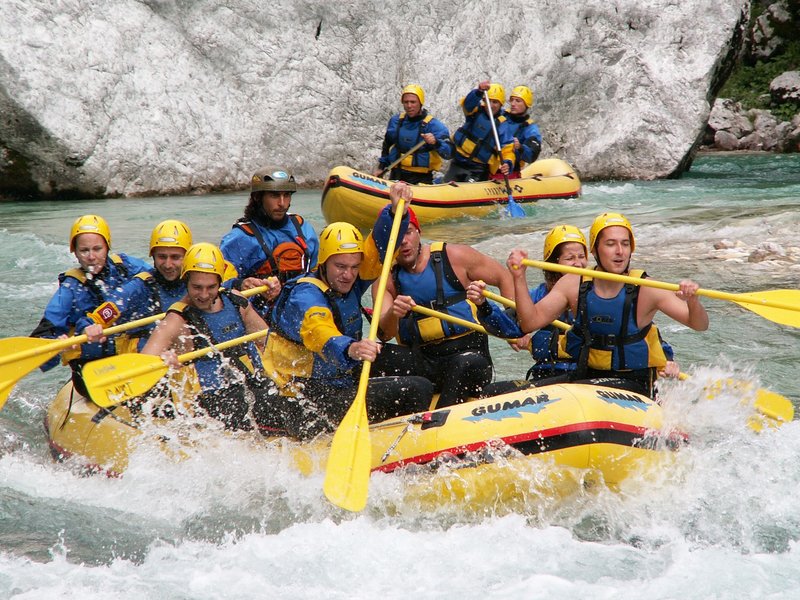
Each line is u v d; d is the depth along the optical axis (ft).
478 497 49.78
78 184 197.36
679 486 50.60
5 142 191.21
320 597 41.65
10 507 51.85
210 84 211.20
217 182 212.02
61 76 193.98
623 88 230.89
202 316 56.90
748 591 40.70
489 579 42.98
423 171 156.56
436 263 59.41
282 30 216.13
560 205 167.53
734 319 86.63
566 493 49.83
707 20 230.68
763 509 49.08
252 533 48.67
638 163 230.48
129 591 42.14
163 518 50.72
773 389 67.87
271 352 56.03
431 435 51.37
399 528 49.03
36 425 66.59
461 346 59.88
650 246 119.44
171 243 59.11
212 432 55.72
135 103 203.31
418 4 222.89
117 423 57.36
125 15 203.31
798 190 178.50
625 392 52.65
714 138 301.43
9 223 158.10
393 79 223.92
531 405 51.06
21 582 42.91
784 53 318.65
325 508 50.98
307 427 55.11
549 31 228.84
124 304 60.29
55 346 56.49
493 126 157.17
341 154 223.30
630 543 46.73
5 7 190.39
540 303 55.77
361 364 57.21
